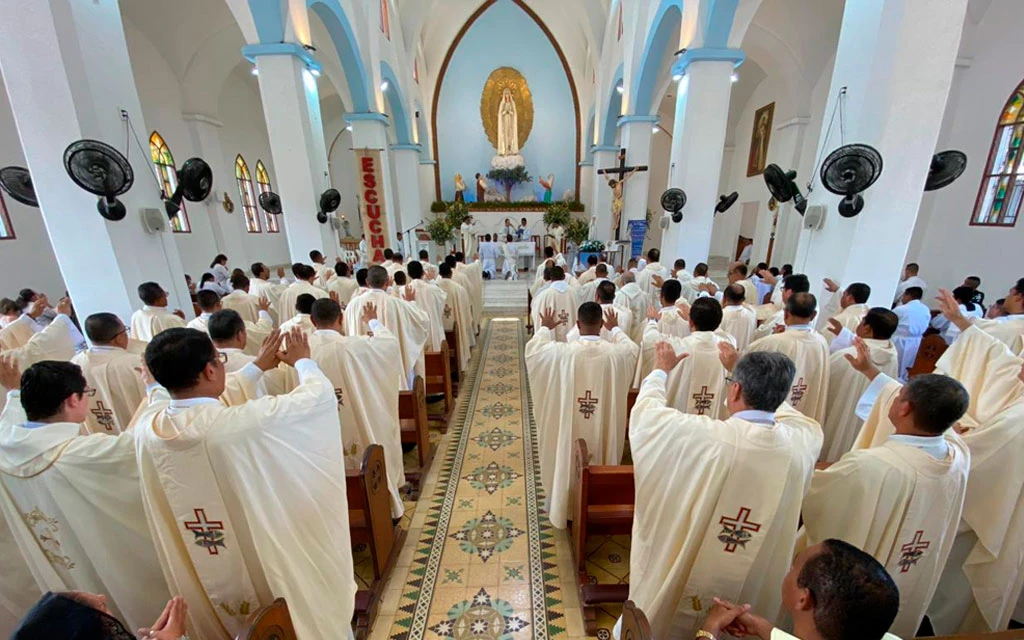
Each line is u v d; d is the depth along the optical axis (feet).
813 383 10.29
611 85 43.34
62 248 14.89
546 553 9.87
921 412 5.10
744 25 26.27
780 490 5.17
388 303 13.32
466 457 13.67
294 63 23.25
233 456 5.12
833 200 15.11
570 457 9.64
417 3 47.70
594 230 48.75
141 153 16.02
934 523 5.39
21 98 13.57
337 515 6.48
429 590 8.95
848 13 14.40
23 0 12.99
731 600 5.78
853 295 13.05
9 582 6.56
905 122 13.14
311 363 6.70
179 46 36.58
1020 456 6.30
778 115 45.85
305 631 6.03
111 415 9.80
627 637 4.98
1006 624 7.03
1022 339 11.46
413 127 50.96
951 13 12.32
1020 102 24.61
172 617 4.23
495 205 58.95
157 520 5.41
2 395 11.00
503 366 21.65
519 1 58.18
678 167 25.63
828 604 3.56
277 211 28.96
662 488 5.82
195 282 39.32
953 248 27.96
